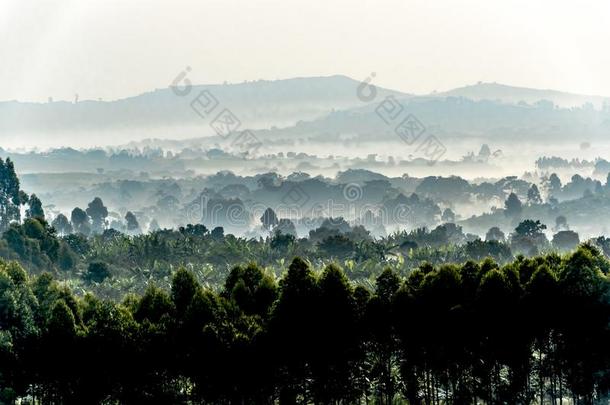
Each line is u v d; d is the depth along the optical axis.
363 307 194.75
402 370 193.62
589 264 191.62
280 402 188.75
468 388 191.62
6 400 190.00
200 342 185.00
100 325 188.88
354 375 191.75
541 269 190.88
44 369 190.25
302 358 188.62
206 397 185.38
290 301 190.50
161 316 195.12
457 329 189.50
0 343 193.62
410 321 192.12
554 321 189.38
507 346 188.38
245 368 183.50
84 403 189.25
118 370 187.12
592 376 189.12
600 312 187.88
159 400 187.25
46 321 199.50
